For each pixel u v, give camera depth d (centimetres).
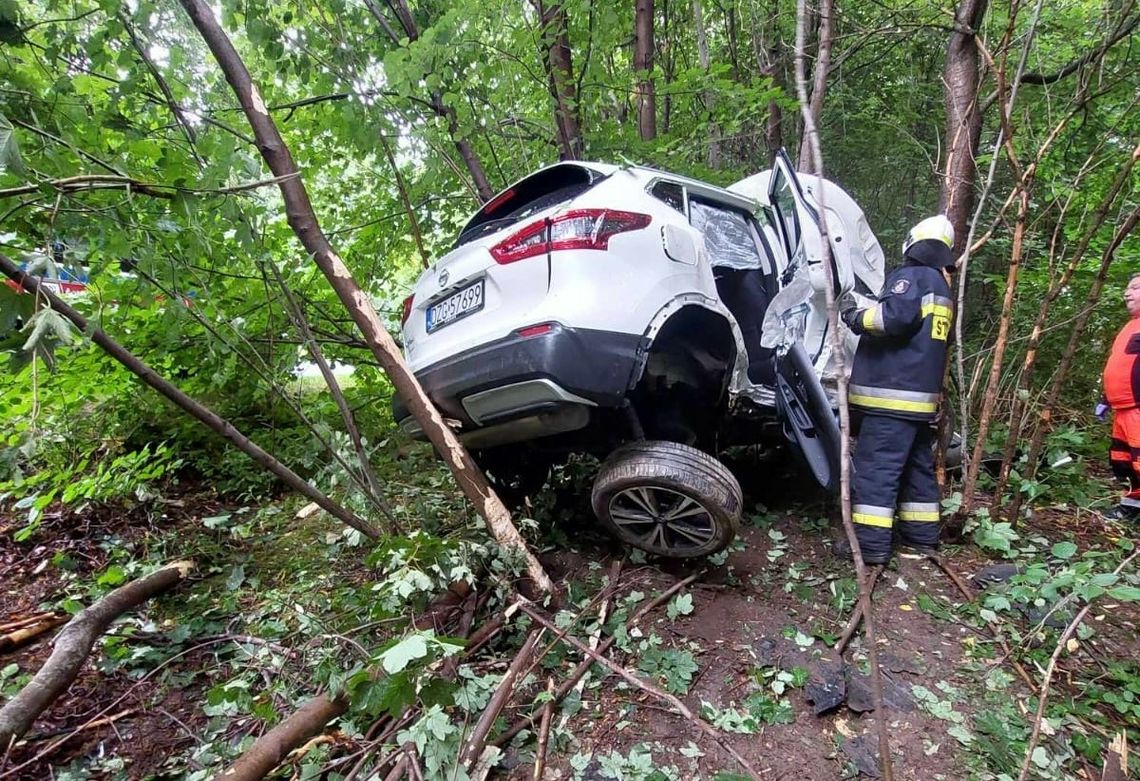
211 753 178
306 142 397
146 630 246
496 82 378
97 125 221
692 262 240
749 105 414
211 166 190
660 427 269
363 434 459
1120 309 426
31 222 196
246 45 356
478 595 229
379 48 369
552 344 198
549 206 237
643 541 239
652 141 428
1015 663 188
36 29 228
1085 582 174
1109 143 370
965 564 247
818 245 249
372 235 465
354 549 311
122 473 331
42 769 177
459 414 237
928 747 158
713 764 157
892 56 590
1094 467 373
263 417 430
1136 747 158
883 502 243
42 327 126
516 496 312
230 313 334
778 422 289
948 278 278
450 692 150
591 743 166
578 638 208
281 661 211
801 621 213
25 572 295
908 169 633
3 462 146
